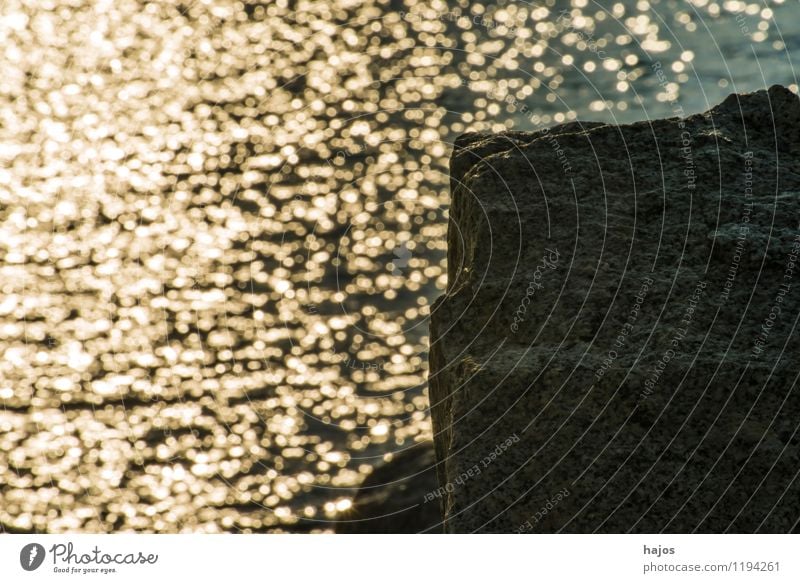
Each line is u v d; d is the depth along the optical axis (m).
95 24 27.75
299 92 24.14
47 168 22.27
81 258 18.70
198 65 26.20
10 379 14.60
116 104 24.75
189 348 15.13
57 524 11.63
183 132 23.22
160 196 20.42
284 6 28.34
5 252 18.58
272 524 11.33
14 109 25.03
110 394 14.15
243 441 13.04
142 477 12.38
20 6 29.17
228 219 19.50
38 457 12.86
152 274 17.44
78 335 16.03
